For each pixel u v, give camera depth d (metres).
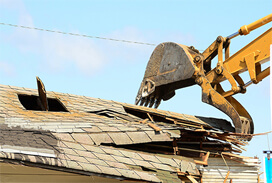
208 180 29.89
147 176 23.36
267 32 32.56
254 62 32.91
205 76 34.59
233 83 33.75
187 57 34.78
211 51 35.03
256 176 31.14
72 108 30.28
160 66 36.59
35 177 21.94
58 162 20.98
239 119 33.00
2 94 29.89
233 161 30.97
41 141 22.23
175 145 28.33
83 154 22.70
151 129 26.86
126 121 29.20
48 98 31.39
